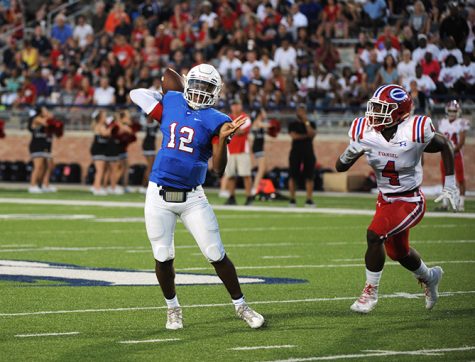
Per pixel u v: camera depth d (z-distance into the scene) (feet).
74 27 396.78
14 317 96.84
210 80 90.43
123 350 81.61
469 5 315.58
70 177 347.97
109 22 384.88
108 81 351.25
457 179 233.76
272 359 78.38
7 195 286.25
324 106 310.45
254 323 91.15
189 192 90.63
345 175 311.68
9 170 355.77
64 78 366.63
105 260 143.33
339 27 339.16
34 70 368.68
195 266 137.80
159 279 91.50
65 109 354.74
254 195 275.59
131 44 370.53
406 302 108.27
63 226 194.18
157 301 106.93
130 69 351.46
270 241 171.01
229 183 254.88
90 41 380.99
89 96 355.77
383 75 305.12
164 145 91.15
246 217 219.20
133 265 138.00
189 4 378.12
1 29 417.08
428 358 79.30
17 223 199.41
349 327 92.94
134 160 345.72
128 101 346.54
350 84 318.24
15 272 129.18
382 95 97.04
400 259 100.68
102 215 220.43
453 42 301.43
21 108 361.71
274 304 106.42
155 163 91.76
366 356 79.77
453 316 99.45
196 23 363.76
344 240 172.86
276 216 221.66
